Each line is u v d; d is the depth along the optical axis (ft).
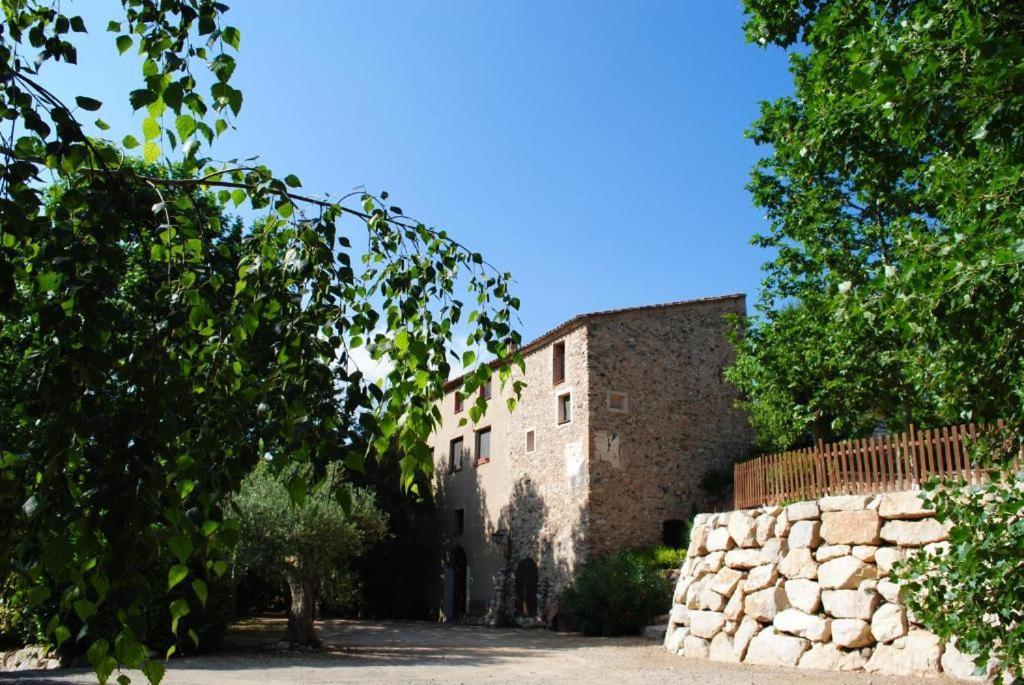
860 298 17.26
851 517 36.70
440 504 99.66
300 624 51.85
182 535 7.71
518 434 85.15
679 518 75.61
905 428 46.50
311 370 8.82
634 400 76.54
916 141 17.03
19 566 7.41
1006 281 12.55
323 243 10.02
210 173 10.81
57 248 7.55
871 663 32.91
